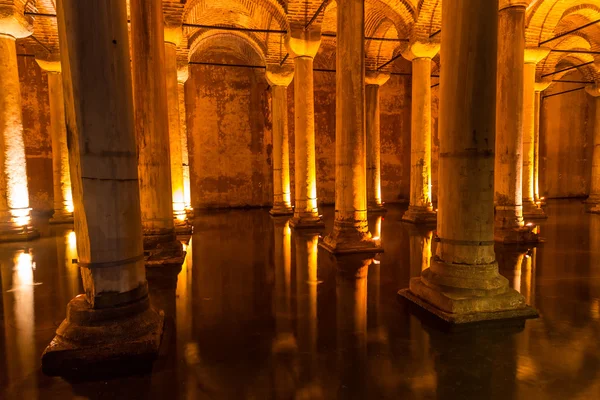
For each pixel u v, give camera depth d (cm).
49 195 1767
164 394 325
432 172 2206
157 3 748
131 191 412
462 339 423
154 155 777
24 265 760
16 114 1037
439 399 316
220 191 1995
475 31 472
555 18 1252
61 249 916
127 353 384
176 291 596
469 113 485
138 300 418
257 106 2017
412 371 358
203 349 404
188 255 845
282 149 1625
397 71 2198
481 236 497
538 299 546
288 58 1575
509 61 905
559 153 2384
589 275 660
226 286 619
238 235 1108
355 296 566
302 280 647
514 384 336
